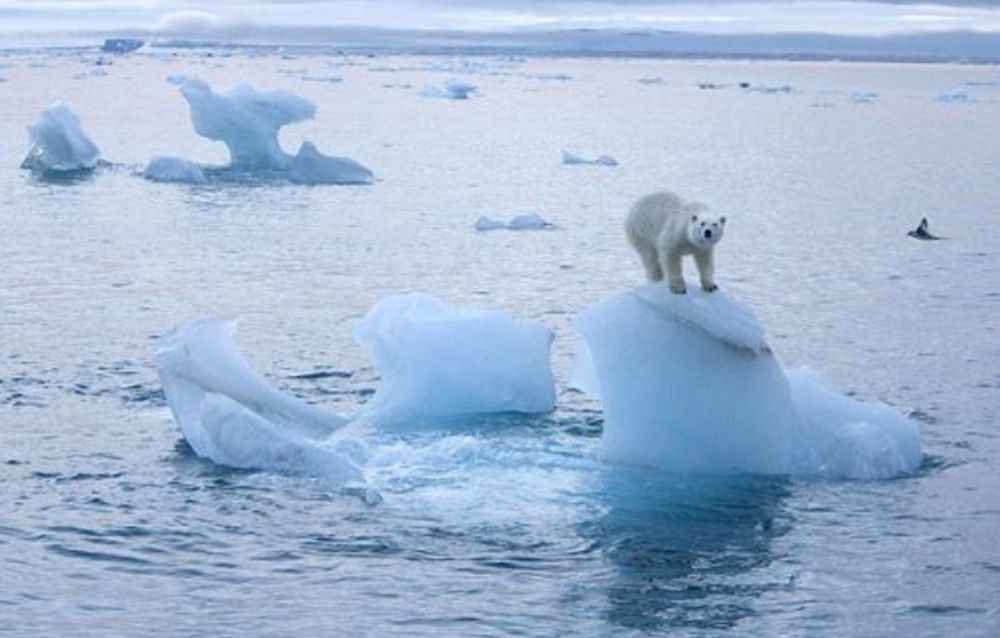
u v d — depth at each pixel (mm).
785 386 20297
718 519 18234
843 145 94875
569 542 17359
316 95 152000
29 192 56875
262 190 59438
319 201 56281
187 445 21203
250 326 31047
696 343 20031
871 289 37125
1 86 154375
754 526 17984
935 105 161375
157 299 34344
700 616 15242
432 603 15523
